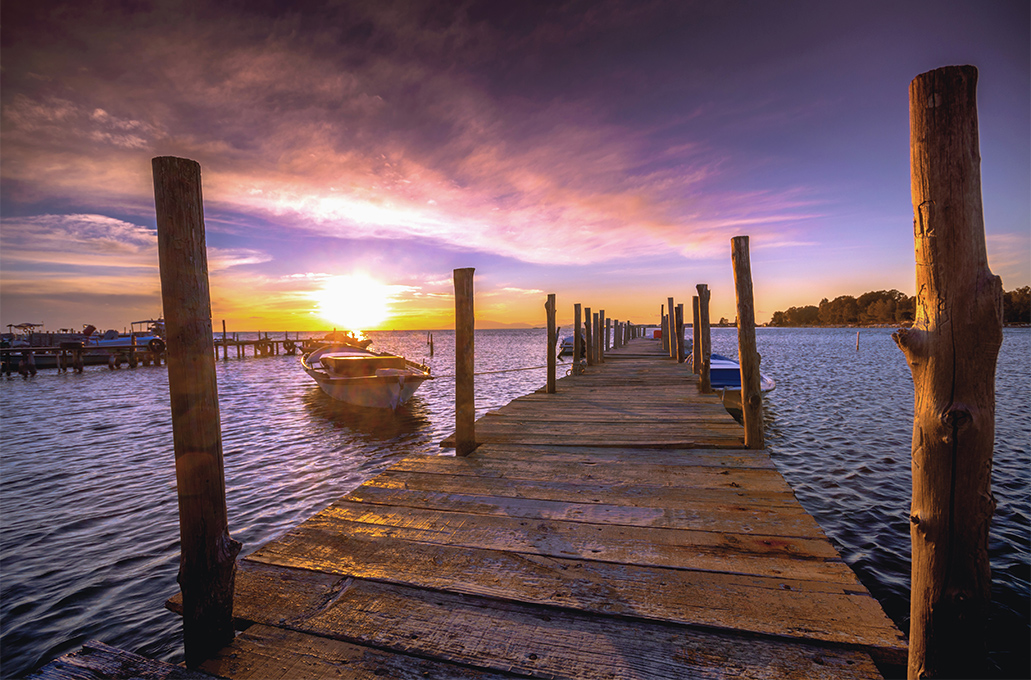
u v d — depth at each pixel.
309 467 8.27
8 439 10.73
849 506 5.91
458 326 4.26
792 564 2.25
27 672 3.38
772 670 1.59
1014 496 6.06
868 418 11.30
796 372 21.92
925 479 1.31
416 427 11.80
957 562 1.26
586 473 3.68
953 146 1.22
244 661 1.72
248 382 22.30
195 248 1.74
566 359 33.06
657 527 2.70
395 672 1.64
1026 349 37.06
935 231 1.24
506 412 6.28
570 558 2.37
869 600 1.93
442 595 2.08
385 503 3.11
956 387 1.24
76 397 18.31
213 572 1.76
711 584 2.10
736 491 3.22
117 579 4.56
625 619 1.88
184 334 1.71
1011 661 3.24
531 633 1.82
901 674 2.82
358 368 13.67
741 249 4.30
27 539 5.41
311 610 1.99
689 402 6.83
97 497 6.74
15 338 48.72
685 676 1.58
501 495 3.24
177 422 1.73
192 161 1.74
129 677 1.64
